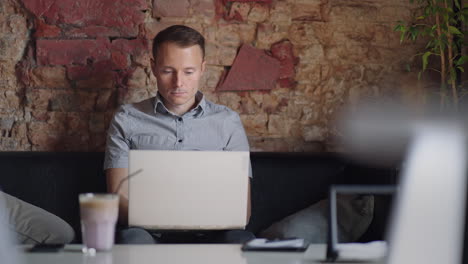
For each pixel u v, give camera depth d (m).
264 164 2.69
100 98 2.85
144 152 1.68
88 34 2.83
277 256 1.46
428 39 2.98
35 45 2.82
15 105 2.83
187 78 2.47
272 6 2.90
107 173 2.49
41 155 2.63
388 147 2.82
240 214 1.71
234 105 2.92
